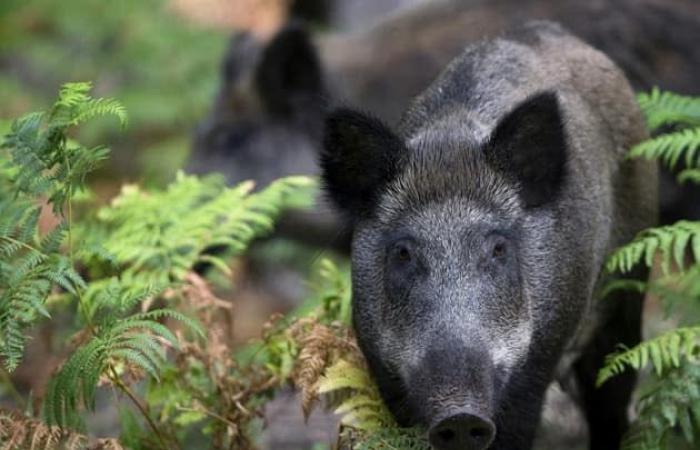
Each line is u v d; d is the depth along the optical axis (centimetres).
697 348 1041
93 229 1255
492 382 941
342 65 1928
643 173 1219
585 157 1112
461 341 930
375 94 1897
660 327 1507
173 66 2675
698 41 1831
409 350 961
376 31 1986
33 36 2848
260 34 2034
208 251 1599
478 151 1031
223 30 2731
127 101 2545
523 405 1030
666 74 1819
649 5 1844
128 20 2791
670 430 1056
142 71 2688
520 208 1021
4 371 1115
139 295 999
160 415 1076
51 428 932
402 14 2000
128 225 1221
